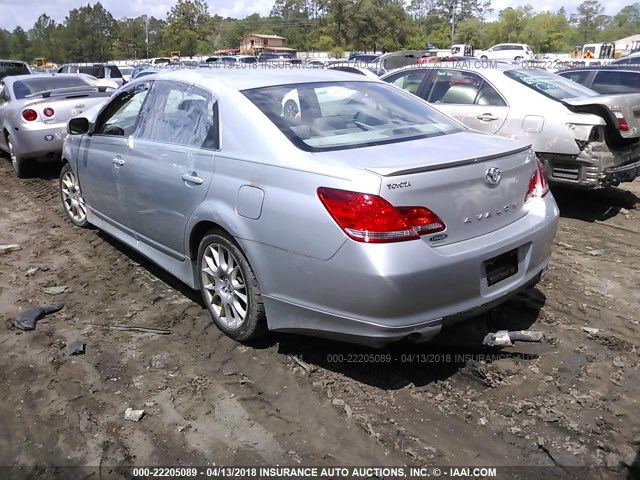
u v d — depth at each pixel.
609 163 5.78
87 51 115.81
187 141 3.67
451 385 3.10
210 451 2.65
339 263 2.73
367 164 2.80
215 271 3.51
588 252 5.15
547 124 5.92
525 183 3.32
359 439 2.71
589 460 2.57
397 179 2.69
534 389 3.06
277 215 2.96
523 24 100.69
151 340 3.61
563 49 98.38
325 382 3.13
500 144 3.32
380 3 90.44
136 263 4.86
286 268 2.97
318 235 2.79
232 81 3.62
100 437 2.75
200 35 98.50
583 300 4.11
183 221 3.65
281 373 3.23
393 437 2.72
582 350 3.43
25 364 3.35
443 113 3.99
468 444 2.68
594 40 122.75
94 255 5.09
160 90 4.13
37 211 6.61
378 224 2.64
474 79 6.74
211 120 3.52
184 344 3.56
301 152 3.01
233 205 3.21
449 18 114.69
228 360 3.37
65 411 2.94
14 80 9.19
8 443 2.71
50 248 5.30
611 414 2.86
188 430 2.79
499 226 3.12
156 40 111.38
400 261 2.64
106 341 3.60
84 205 5.43
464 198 2.91
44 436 2.76
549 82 6.59
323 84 3.78
